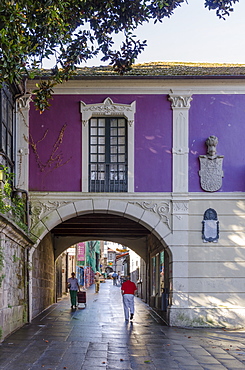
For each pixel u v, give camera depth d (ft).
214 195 53.31
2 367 30.07
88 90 54.24
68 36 35.45
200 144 54.03
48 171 53.57
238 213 53.26
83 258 125.49
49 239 73.51
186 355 35.55
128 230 76.48
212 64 63.93
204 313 51.88
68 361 32.42
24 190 52.34
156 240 70.13
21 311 49.21
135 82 53.93
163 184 53.62
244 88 54.29
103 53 39.96
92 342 40.22
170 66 60.90
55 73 39.78
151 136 54.08
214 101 54.34
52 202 53.31
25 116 53.83
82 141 53.88
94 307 72.59
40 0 33.06
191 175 53.72
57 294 85.66
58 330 46.65
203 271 52.65
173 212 53.21
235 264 52.75
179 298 52.19
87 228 72.13
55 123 53.98
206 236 52.85
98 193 53.26
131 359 33.81
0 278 37.42
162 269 63.77
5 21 29.60
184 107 54.08
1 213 34.63
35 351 35.47
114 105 53.93
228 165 53.78
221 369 31.09
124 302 56.29
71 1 36.42
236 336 45.44
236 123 54.19
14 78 33.68
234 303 52.21
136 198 53.31
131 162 53.78
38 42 35.27
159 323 54.44
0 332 37.93
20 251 49.44
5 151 48.14
